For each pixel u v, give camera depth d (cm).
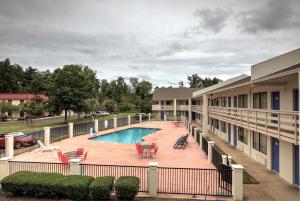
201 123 4938
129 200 1138
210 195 1196
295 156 1400
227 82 3306
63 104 5084
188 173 1512
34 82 9519
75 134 3266
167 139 3098
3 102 6291
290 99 1467
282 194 1248
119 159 1986
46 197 1179
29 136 2514
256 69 1564
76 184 1146
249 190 1303
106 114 7331
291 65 1280
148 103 7831
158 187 1279
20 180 1184
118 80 11500
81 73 5366
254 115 1739
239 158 2083
